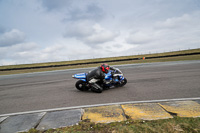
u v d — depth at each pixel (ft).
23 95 17.19
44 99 14.67
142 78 23.17
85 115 9.43
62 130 7.59
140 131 6.82
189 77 21.38
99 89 15.43
